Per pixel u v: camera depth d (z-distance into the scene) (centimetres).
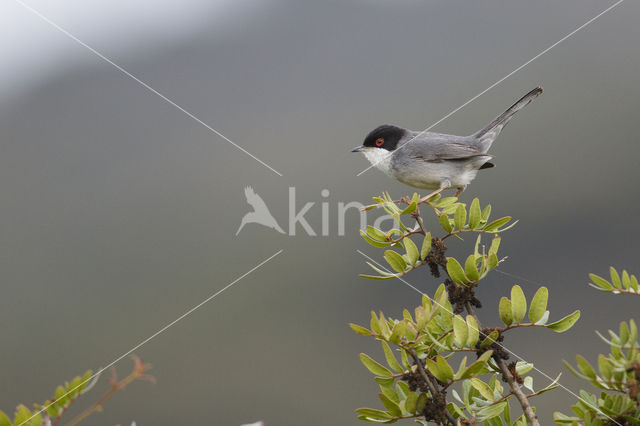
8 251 1923
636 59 2200
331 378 1420
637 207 1490
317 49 2645
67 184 2261
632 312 1211
